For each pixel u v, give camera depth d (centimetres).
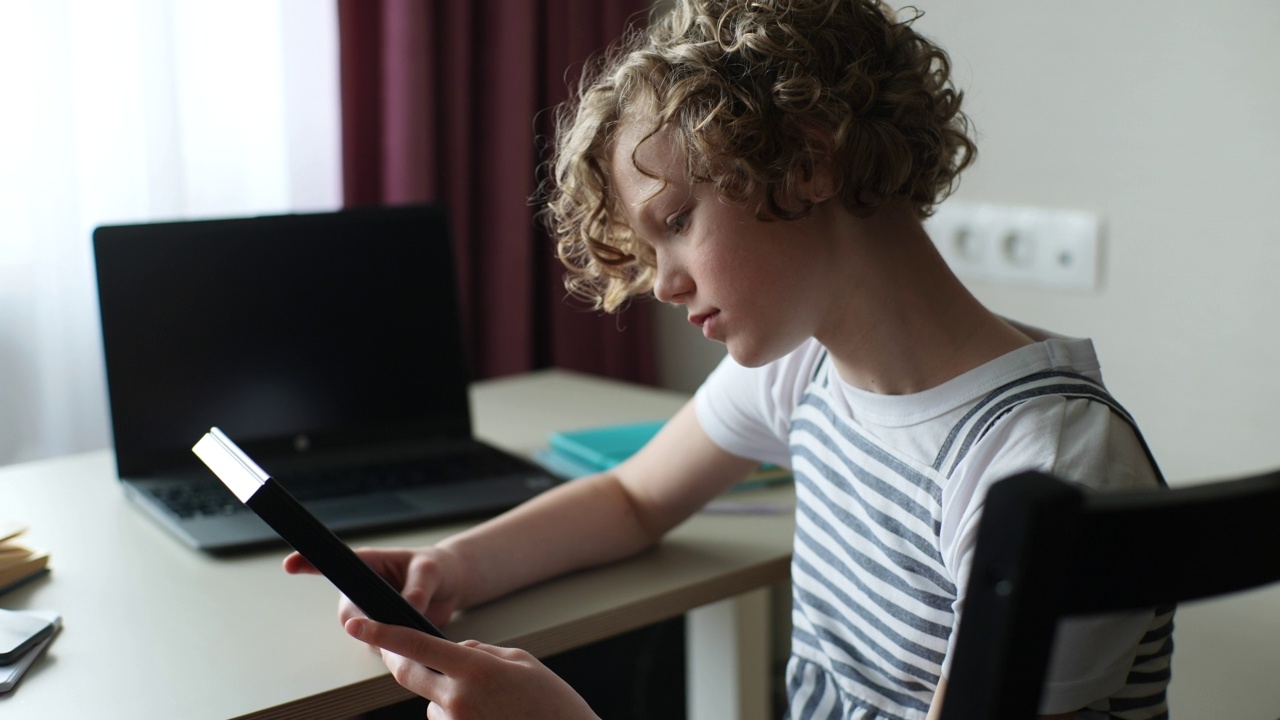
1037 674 41
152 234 118
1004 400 77
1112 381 152
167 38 170
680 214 79
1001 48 156
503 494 112
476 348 208
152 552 101
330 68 187
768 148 75
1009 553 40
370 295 128
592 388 165
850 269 80
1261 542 44
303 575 96
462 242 200
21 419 167
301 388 124
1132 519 40
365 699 77
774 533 107
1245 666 108
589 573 98
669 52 79
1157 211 143
